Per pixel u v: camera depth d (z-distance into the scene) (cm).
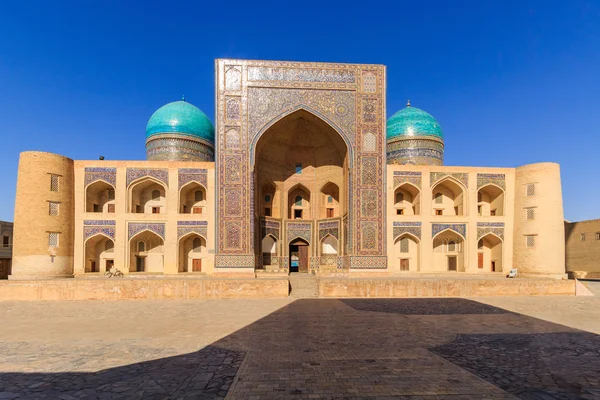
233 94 1543
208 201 1573
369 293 1073
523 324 652
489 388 335
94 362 423
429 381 353
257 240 1631
